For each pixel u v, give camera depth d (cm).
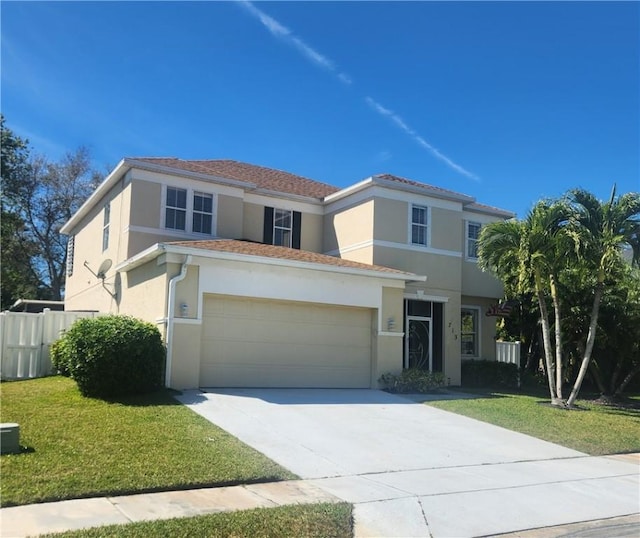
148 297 1543
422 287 2030
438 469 938
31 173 3759
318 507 690
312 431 1102
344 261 1808
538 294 1666
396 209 2019
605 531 705
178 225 1870
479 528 687
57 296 3881
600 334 1869
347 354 1683
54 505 645
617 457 1138
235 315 1516
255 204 2106
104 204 2122
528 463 1027
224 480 768
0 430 792
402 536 645
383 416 1297
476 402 1555
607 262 1559
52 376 1569
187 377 1401
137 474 749
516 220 1648
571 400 1620
